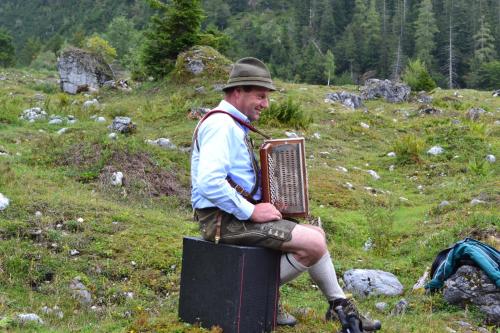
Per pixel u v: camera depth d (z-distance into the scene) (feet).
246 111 14.61
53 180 32.24
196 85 73.51
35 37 458.50
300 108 67.77
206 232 14.48
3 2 549.54
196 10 83.15
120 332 15.47
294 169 14.74
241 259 13.91
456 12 305.32
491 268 19.97
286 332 15.10
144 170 34.96
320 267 14.61
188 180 35.94
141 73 87.10
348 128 63.98
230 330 14.05
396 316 19.36
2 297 19.42
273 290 14.53
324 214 34.14
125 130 48.47
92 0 490.49
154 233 26.11
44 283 21.08
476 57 276.62
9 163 34.22
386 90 95.76
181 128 54.44
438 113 82.28
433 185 44.21
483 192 36.63
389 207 36.37
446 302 20.54
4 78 104.27
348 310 14.73
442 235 28.35
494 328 18.93
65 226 25.22
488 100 104.42
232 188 13.80
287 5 424.46
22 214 25.48
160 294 21.57
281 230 14.02
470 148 53.36
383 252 28.66
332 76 289.74
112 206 28.84
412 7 365.40
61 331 17.07
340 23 377.30
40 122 52.95
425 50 292.61
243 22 402.72
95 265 22.47
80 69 87.20
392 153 53.31
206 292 14.52
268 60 329.31
